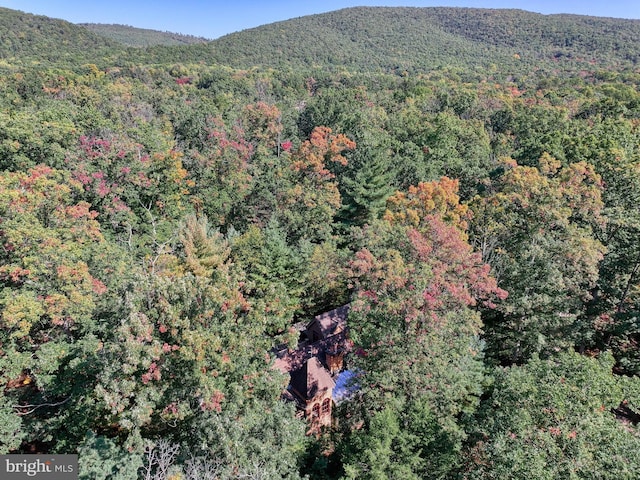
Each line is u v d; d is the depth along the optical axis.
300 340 40.94
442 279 28.45
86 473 16.36
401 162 57.88
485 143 70.50
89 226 31.73
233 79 140.12
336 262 42.41
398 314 27.00
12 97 79.75
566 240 35.44
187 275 21.83
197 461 17.42
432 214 40.44
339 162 60.34
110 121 56.16
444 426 21.50
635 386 21.70
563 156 51.78
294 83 149.00
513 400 19.22
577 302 33.69
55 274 24.78
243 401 20.95
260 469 18.30
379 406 24.70
